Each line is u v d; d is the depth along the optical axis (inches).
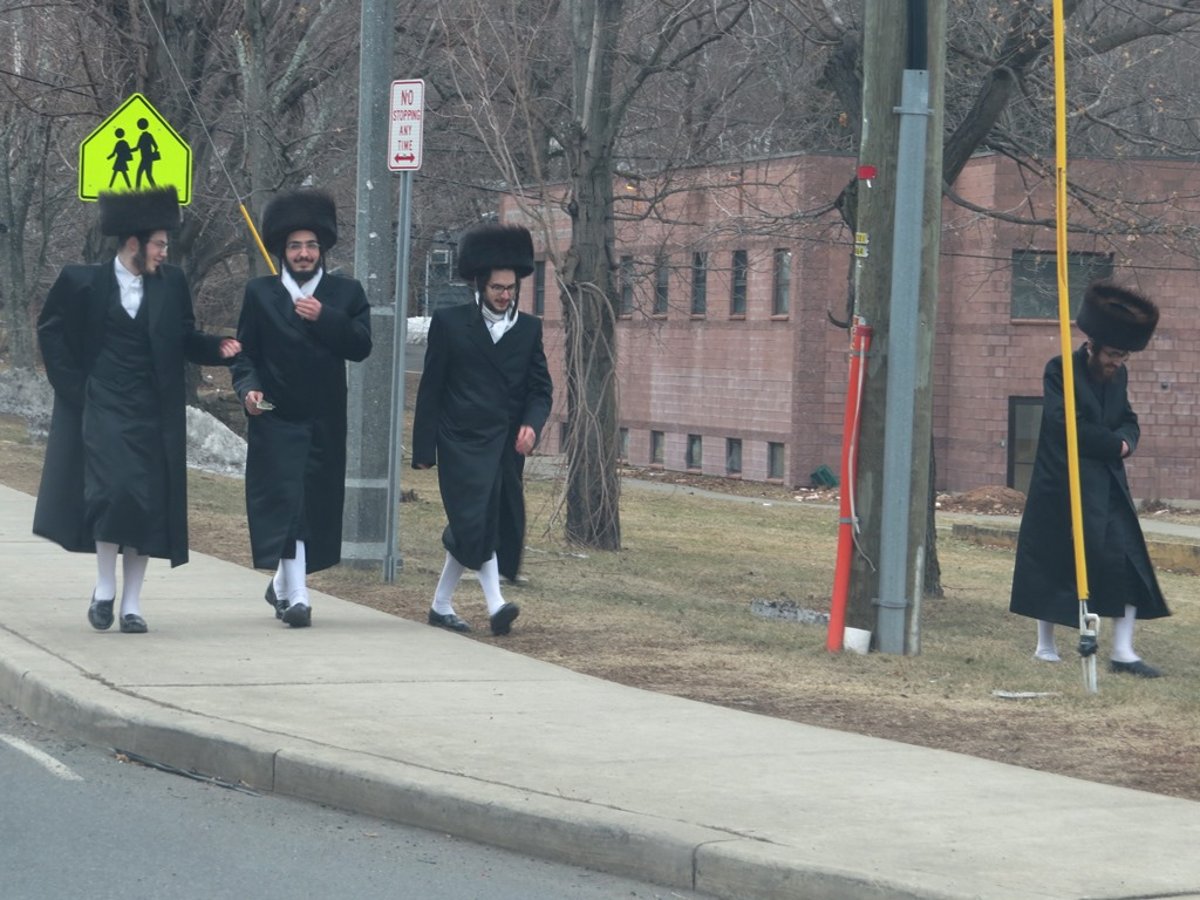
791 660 732.7
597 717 581.0
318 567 761.0
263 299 738.2
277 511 737.6
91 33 1723.7
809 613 961.5
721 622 868.6
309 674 637.9
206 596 834.2
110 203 695.1
